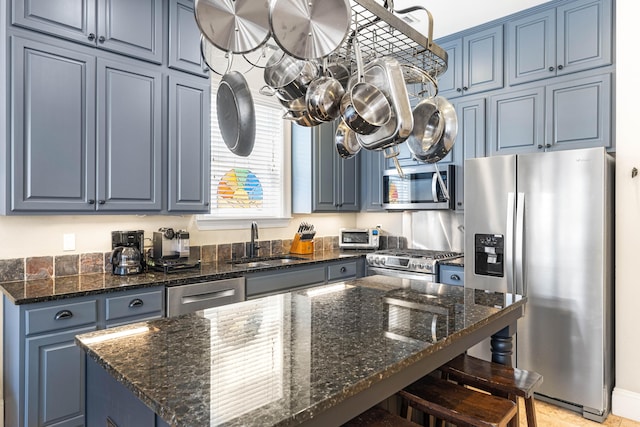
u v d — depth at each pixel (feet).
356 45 5.00
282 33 3.93
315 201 12.59
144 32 8.46
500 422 4.14
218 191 11.31
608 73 9.14
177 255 9.34
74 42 7.50
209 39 4.07
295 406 2.73
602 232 7.97
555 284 8.50
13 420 6.70
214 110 11.21
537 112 10.16
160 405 2.74
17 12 6.84
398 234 14.06
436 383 5.02
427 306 5.47
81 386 6.82
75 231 8.45
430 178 11.75
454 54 11.73
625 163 8.30
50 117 7.22
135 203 8.34
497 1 9.91
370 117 4.96
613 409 8.32
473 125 11.30
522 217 8.86
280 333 4.32
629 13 8.33
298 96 5.84
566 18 9.73
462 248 12.44
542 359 8.70
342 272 11.95
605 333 8.12
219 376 3.21
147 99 8.52
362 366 3.43
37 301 6.35
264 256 12.03
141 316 7.53
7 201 6.82
